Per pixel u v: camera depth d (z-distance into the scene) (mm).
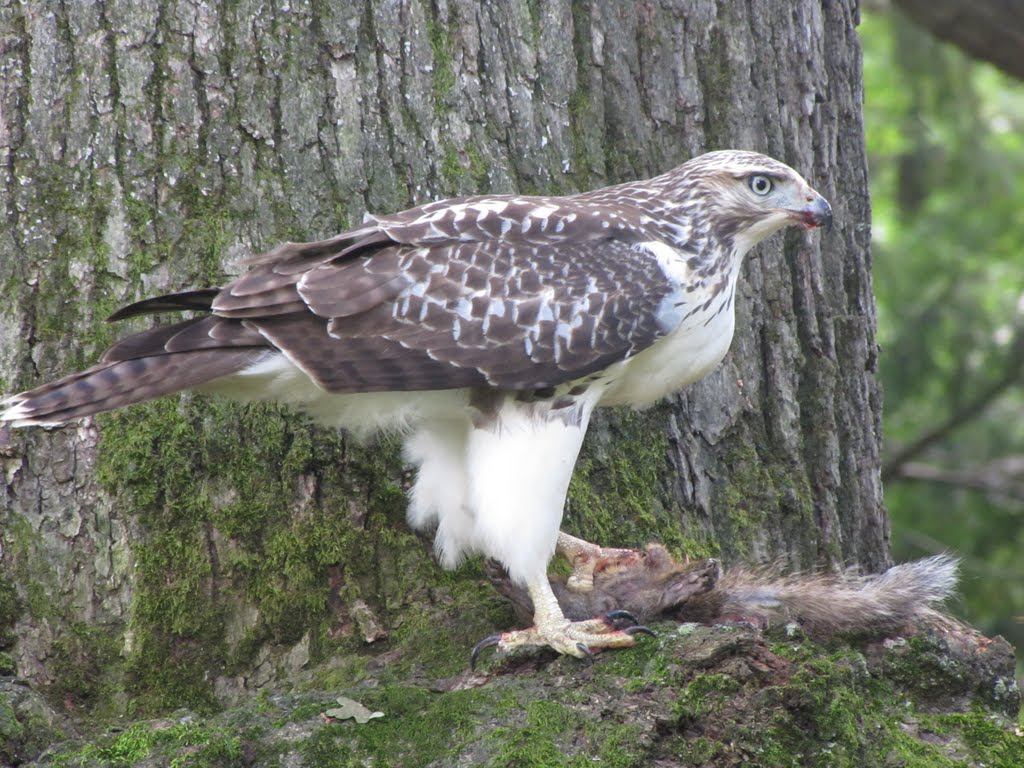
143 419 8844
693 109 10172
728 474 10000
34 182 8953
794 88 10578
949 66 20797
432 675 8469
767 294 10281
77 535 8719
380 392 8273
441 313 8102
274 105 9203
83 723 8430
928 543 20406
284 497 8945
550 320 8180
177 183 9055
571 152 9789
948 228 22109
